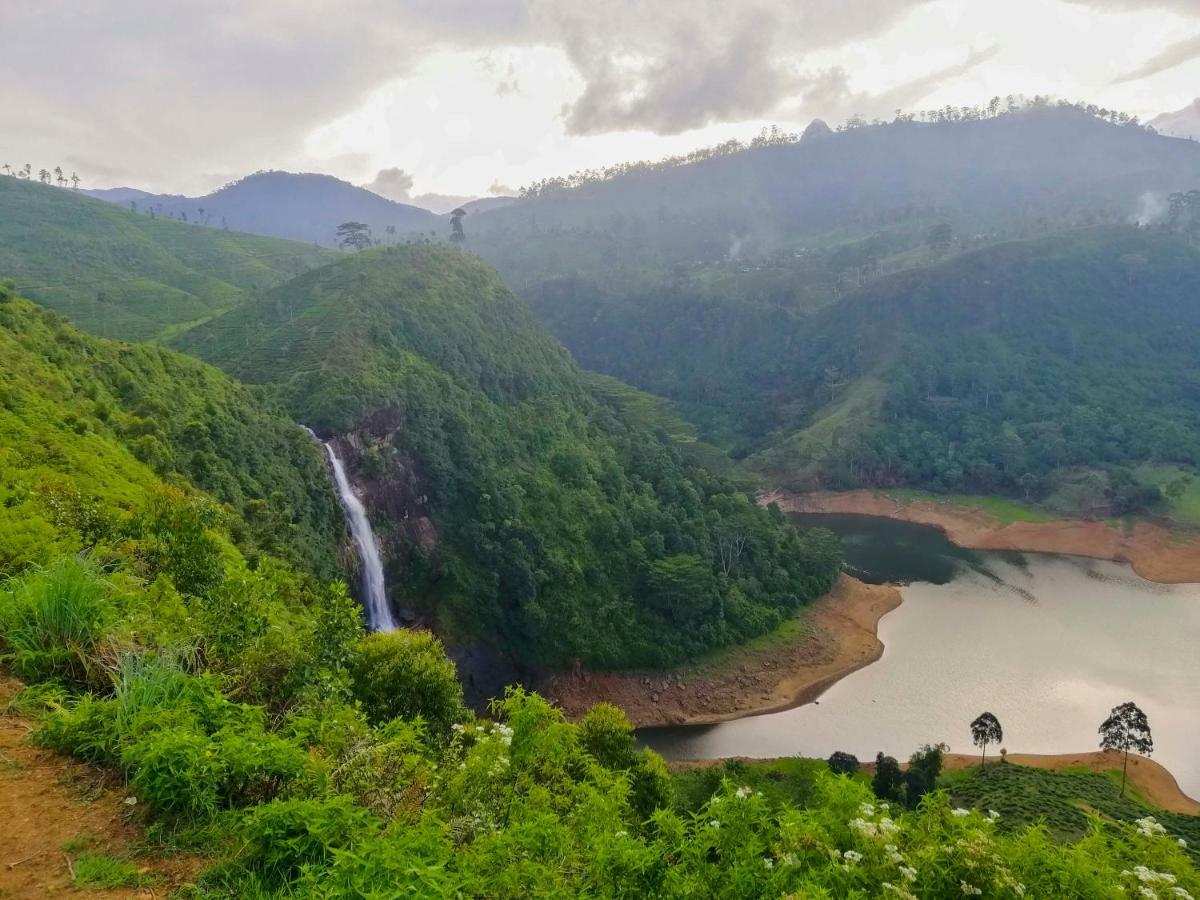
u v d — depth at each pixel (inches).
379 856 220.1
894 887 254.5
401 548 2207.2
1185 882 277.3
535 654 2170.3
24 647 351.3
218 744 278.5
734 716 2054.6
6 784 265.7
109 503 883.4
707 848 270.7
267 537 1422.2
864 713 2020.2
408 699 776.3
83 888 219.1
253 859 237.9
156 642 375.6
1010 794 1510.8
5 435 956.6
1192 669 2210.9
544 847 278.2
